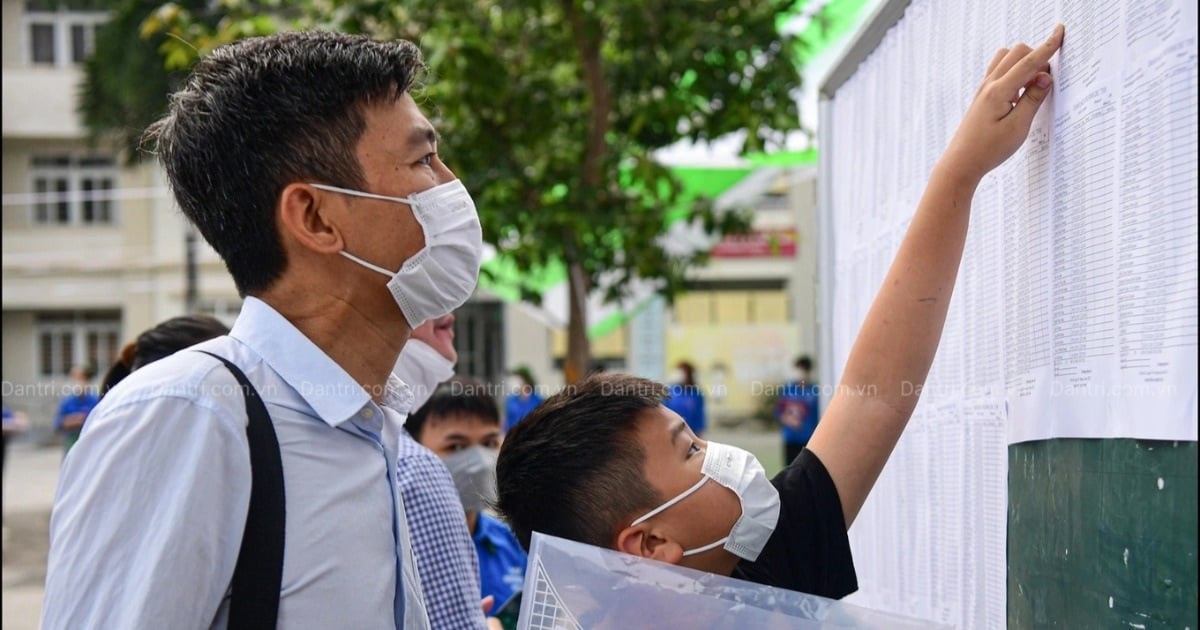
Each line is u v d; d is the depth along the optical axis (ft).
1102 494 4.24
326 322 4.87
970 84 5.61
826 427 5.63
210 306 62.44
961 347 5.88
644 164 20.83
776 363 68.33
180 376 4.51
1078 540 4.45
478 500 9.80
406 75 4.93
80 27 61.52
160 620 4.18
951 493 6.02
